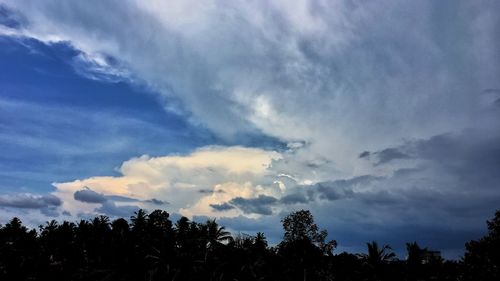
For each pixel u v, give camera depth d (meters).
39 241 72.62
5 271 63.25
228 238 57.75
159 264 53.50
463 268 44.69
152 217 75.69
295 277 60.28
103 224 76.69
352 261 62.59
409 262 54.78
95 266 59.34
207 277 52.97
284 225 75.69
